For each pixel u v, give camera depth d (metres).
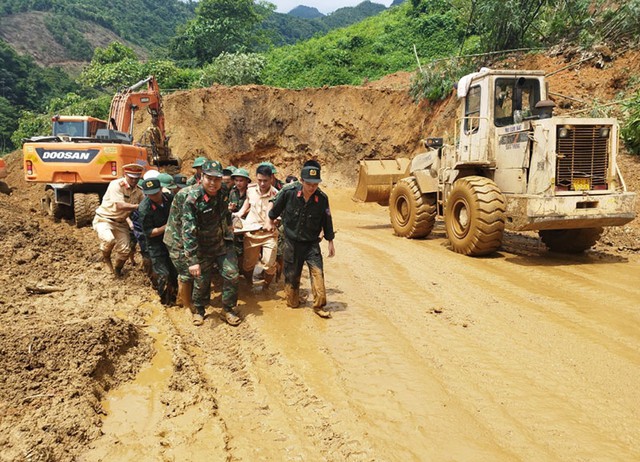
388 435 3.48
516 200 8.23
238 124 22.23
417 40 29.06
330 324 5.57
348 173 21.30
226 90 22.59
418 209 10.76
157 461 3.18
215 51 40.06
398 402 3.91
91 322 4.70
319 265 5.84
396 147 20.44
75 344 4.39
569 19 17.92
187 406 3.86
